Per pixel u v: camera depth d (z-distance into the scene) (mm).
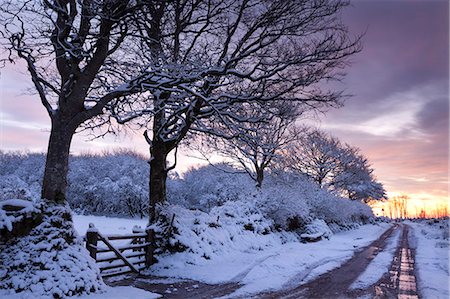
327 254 15219
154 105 11672
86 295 7340
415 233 32781
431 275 10492
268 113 12469
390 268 11805
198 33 12227
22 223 7566
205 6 12102
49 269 7211
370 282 9484
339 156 45188
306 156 42969
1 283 6773
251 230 18031
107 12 8430
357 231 35719
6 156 61406
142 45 10930
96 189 51469
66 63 9109
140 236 10992
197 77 9727
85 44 9297
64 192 8508
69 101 8672
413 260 13758
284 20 11016
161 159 13359
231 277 9930
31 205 7805
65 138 8586
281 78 11695
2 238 7305
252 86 12609
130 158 57656
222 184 49031
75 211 52250
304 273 10734
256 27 11352
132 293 7836
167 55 10508
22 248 7316
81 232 22672
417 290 8555
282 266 11641
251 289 8578
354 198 58750
